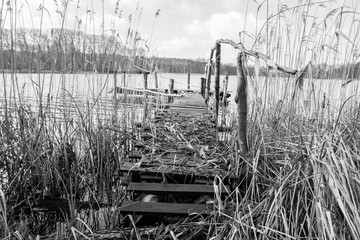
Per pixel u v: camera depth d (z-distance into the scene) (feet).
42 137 10.61
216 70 16.47
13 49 10.82
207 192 7.97
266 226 5.81
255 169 7.62
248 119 10.29
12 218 8.50
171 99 30.71
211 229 6.66
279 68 7.74
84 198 10.67
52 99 11.75
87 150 12.02
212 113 17.89
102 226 8.44
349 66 11.19
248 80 8.81
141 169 8.95
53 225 8.80
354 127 7.61
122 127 14.60
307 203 6.36
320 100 9.59
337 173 5.88
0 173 9.93
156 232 6.69
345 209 5.18
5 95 10.69
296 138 8.75
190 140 11.91
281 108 9.89
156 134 12.83
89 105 12.60
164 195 8.49
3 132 10.38
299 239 5.66
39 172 10.21
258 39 9.71
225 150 10.66
